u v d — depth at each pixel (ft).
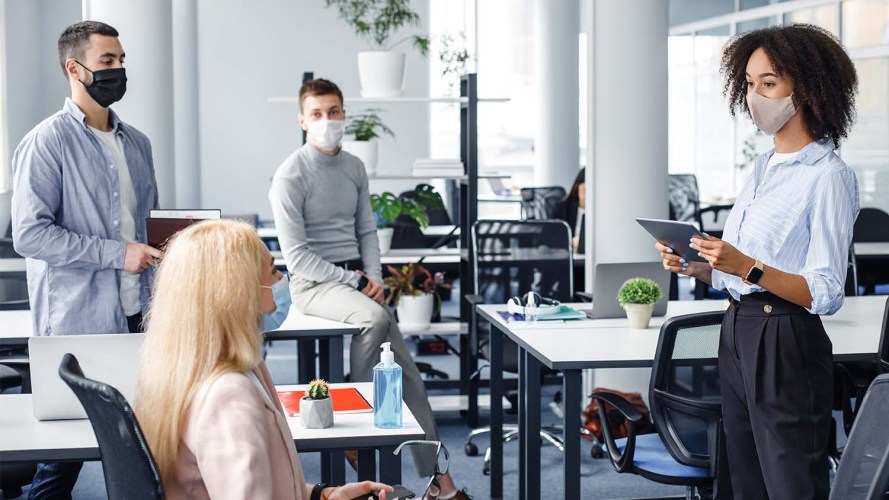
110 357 8.71
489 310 14.61
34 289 11.52
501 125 38.68
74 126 11.38
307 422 8.63
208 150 34.55
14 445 8.10
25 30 24.84
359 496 7.43
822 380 8.45
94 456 8.08
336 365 13.44
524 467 13.48
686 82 37.17
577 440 11.03
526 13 38.09
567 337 12.27
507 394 19.01
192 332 6.15
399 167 35.70
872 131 27.04
